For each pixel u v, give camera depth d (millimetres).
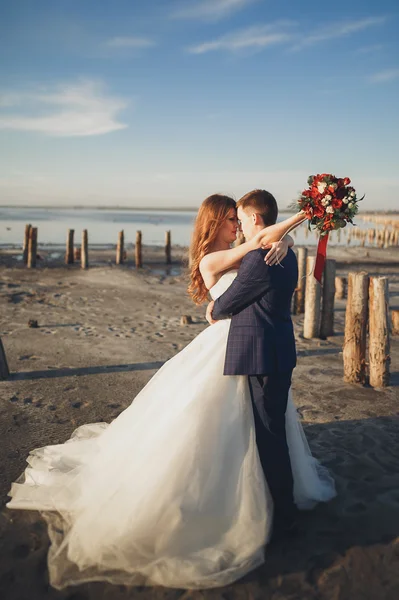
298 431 2832
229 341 2439
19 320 8594
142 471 2406
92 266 18031
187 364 2580
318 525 2729
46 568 2365
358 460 3508
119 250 19172
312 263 7473
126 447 2570
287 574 2336
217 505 2369
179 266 18984
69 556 2396
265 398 2438
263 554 2412
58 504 2770
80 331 7875
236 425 2422
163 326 8398
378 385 5215
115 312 9586
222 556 2330
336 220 2254
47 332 7754
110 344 7062
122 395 4891
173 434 2387
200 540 2361
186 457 2348
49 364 5965
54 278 14250
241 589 2232
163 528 2316
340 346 7090
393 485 3162
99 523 2395
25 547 2518
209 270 2516
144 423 2566
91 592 2199
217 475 2373
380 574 2348
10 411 4391
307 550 2508
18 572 2336
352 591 2240
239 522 2391
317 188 2281
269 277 2336
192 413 2393
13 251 23125
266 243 2393
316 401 4773
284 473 2545
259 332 2398
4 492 3031
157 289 12688
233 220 2609
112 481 2508
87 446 3275
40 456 3314
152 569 2270
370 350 5254
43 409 4457
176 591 2211
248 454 2428
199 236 2641
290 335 2521
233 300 2369
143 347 6922
